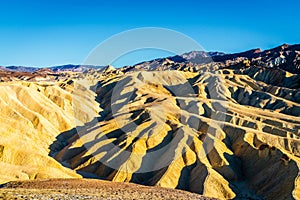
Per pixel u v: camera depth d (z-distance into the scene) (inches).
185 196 1531.7
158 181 2733.8
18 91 4702.3
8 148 2925.7
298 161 2819.9
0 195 1103.0
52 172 2790.4
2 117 3818.9
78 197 1208.8
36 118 4146.2
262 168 2913.4
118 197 1316.4
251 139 3316.9
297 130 3631.9
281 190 2586.1
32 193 1214.3
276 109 5049.2
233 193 2672.2
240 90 6013.8
